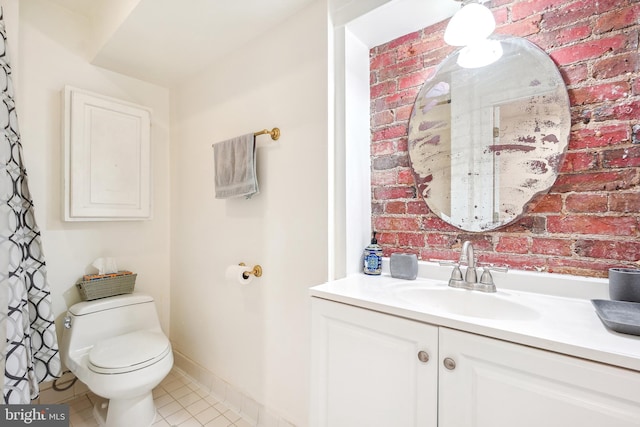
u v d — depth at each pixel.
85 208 1.75
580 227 0.99
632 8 0.91
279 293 1.50
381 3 1.20
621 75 0.92
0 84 1.30
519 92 1.09
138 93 2.12
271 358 1.54
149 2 1.34
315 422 1.08
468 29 1.04
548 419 0.65
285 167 1.48
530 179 1.07
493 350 0.71
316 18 1.36
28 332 1.35
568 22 1.01
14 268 1.27
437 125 1.29
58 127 1.75
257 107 1.62
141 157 2.00
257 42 1.63
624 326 0.66
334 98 1.34
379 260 1.33
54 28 1.75
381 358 0.91
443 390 0.79
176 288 2.21
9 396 1.21
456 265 1.13
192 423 1.57
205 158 1.97
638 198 0.90
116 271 1.92
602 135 0.95
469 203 1.20
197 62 1.89
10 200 1.30
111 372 1.34
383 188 1.46
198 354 2.00
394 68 1.42
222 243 1.83
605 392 0.59
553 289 0.99
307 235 1.39
